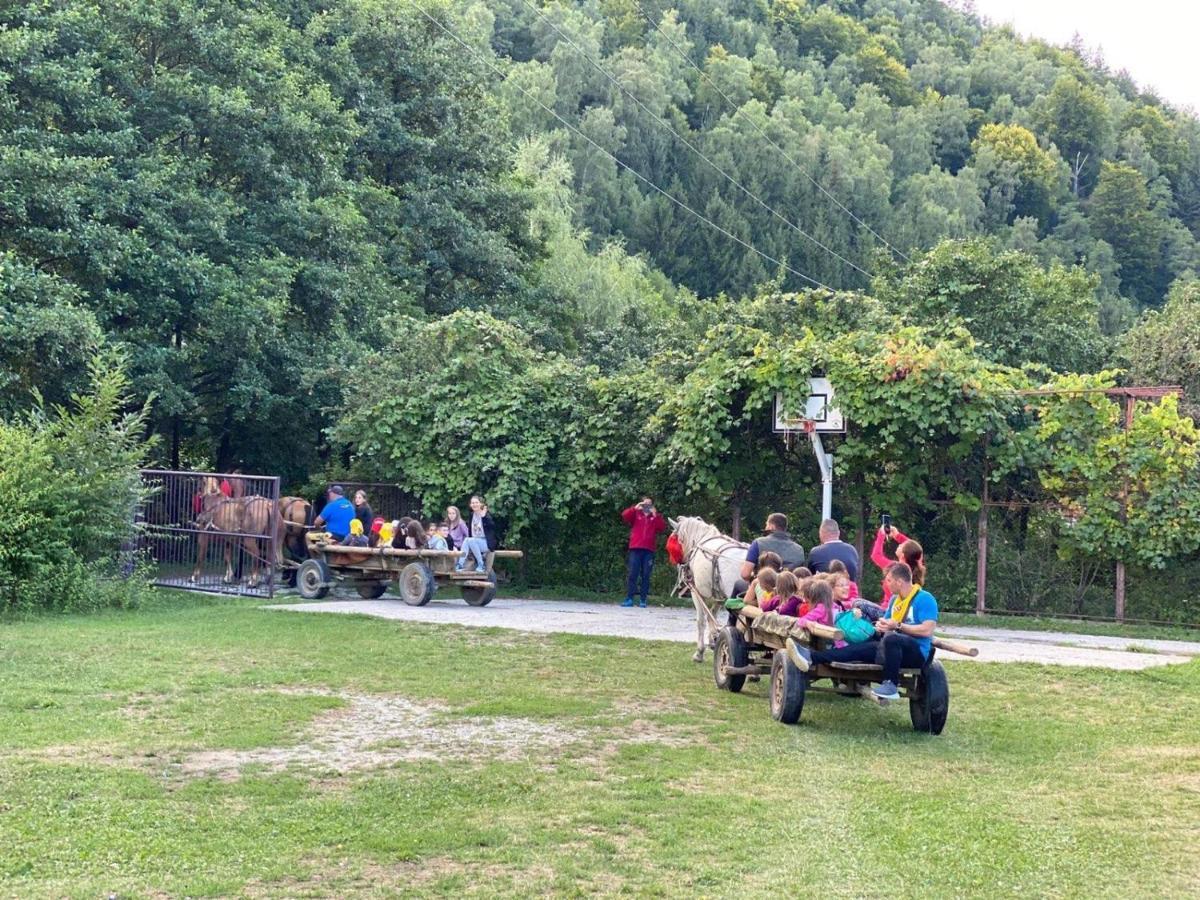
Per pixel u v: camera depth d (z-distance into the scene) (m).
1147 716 11.73
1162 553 19.17
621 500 22.73
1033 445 19.91
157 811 7.77
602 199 85.50
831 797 8.52
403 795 8.29
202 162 25.91
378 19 35.12
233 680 12.28
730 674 12.31
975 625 19.36
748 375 20.19
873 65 127.44
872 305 23.42
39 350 21.23
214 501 21.03
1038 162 105.38
